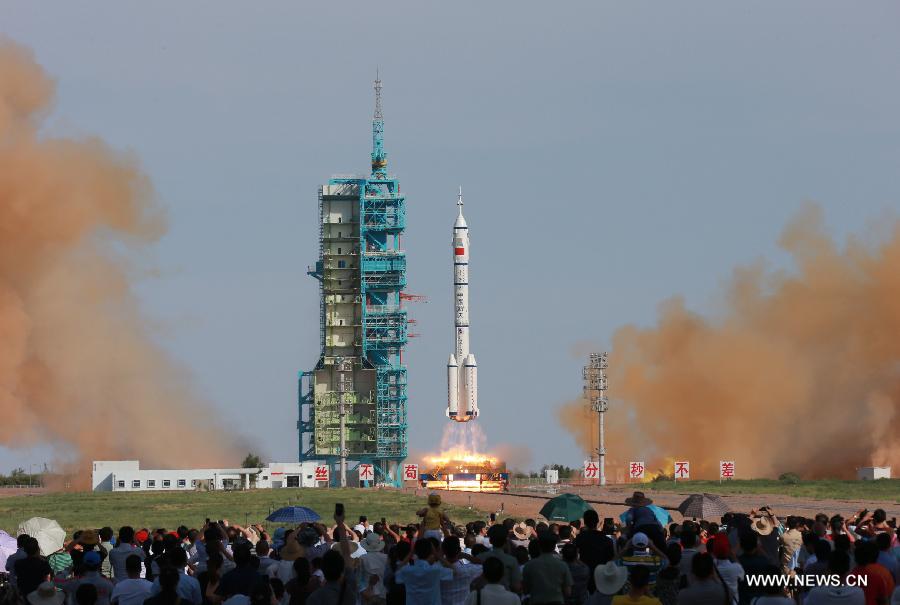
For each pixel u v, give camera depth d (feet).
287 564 289.53
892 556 268.21
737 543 321.52
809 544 305.53
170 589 235.61
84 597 243.19
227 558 294.87
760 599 233.55
